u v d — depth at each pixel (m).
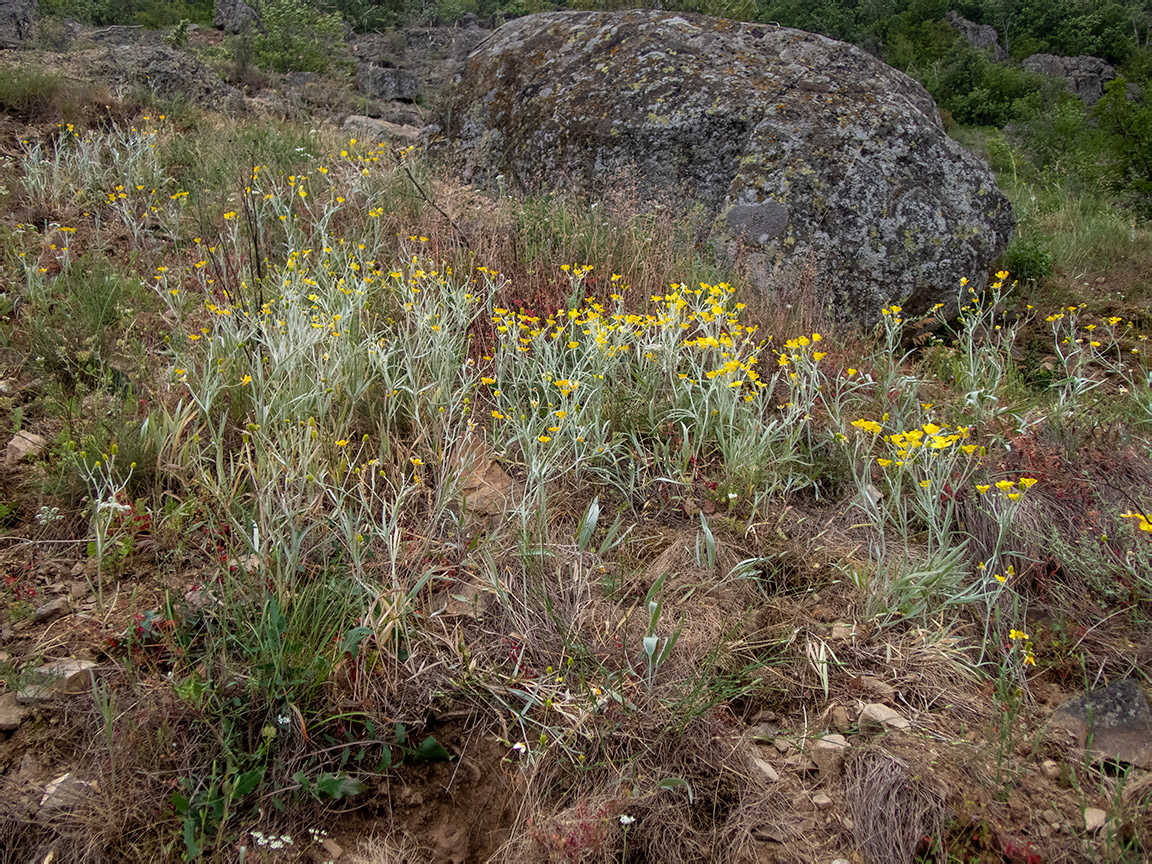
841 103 5.65
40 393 3.51
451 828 2.15
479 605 2.63
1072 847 1.98
